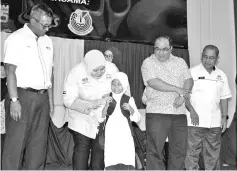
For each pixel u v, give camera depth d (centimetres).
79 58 508
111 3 525
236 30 544
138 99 534
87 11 512
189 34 571
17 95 286
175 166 325
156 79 321
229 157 526
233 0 554
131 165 318
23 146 294
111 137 308
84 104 308
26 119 292
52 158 493
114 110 312
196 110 383
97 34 518
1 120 439
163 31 552
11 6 469
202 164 464
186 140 326
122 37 530
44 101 303
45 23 294
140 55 539
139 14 539
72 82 317
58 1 496
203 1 576
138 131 482
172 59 334
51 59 314
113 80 312
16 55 289
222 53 562
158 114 320
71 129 318
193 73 388
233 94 548
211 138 388
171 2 557
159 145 321
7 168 289
